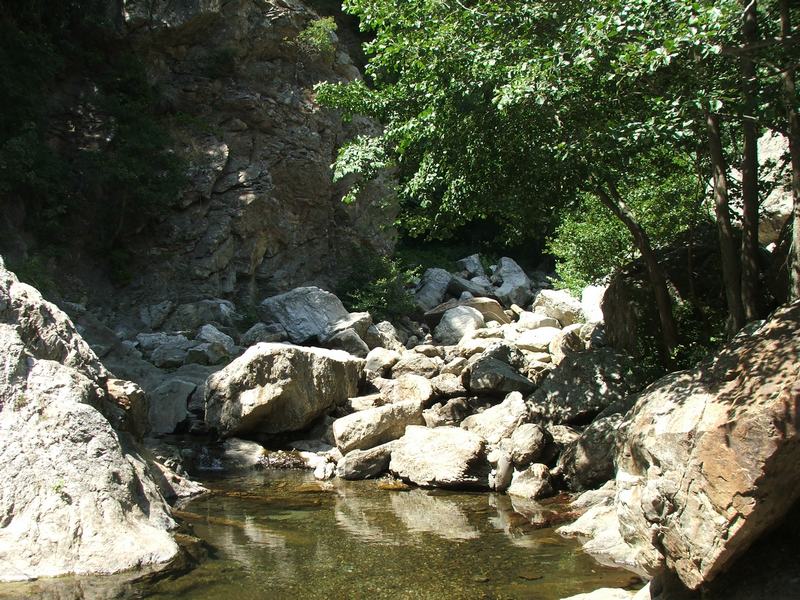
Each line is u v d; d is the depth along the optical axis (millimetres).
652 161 11766
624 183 12211
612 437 9766
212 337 18406
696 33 6801
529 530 8109
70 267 19688
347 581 6457
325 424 12789
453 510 8984
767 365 5172
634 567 6863
